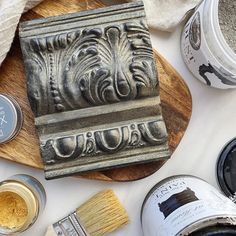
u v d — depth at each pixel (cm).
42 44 36
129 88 36
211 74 38
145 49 36
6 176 39
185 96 39
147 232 37
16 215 38
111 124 37
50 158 36
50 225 39
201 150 41
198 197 35
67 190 40
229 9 38
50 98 36
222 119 41
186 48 39
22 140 38
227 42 37
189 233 31
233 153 40
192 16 38
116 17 36
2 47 36
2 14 36
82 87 36
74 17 36
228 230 31
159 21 39
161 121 37
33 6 38
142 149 37
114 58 36
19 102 39
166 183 38
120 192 40
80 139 36
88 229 38
